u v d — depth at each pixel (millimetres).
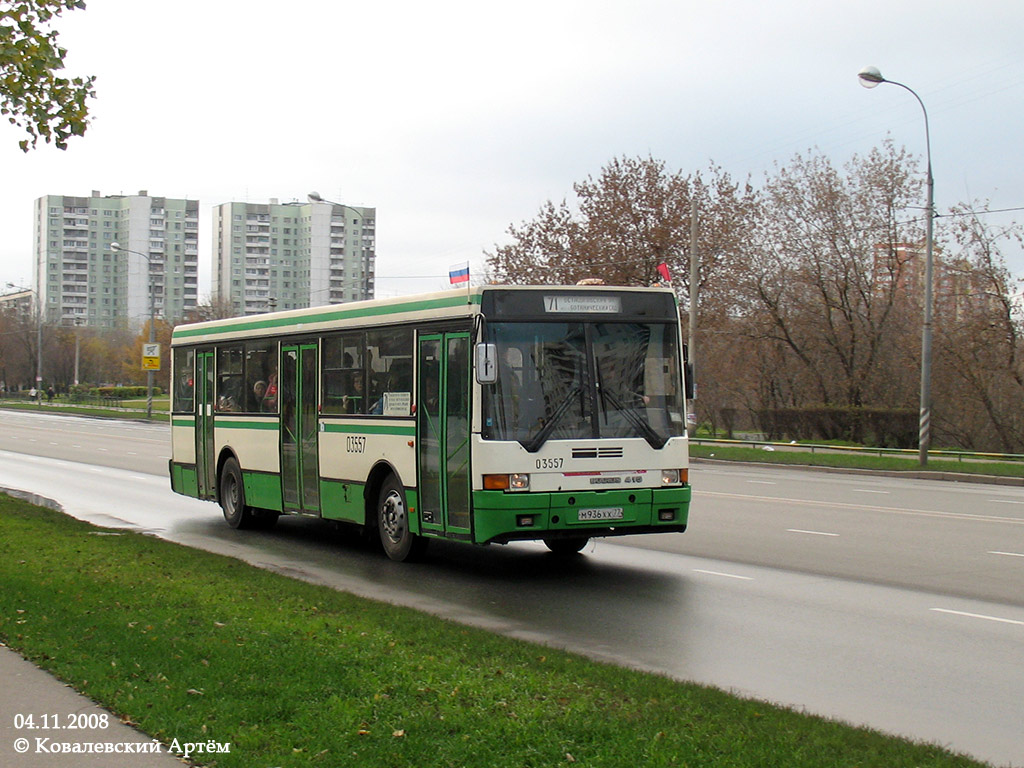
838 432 41594
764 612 9688
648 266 46094
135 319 135250
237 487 16281
